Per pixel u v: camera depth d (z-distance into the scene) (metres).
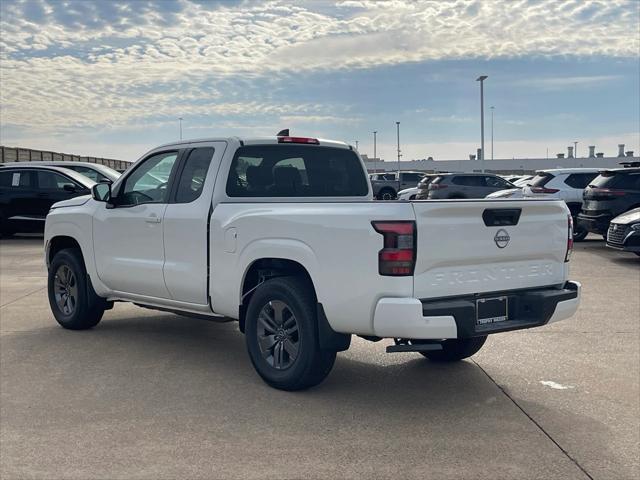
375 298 4.51
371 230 4.50
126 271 6.45
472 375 5.68
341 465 3.88
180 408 4.81
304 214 4.89
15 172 16.83
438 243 4.52
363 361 6.12
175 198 6.07
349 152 6.57
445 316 4.45
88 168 17.55
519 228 4.95
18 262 13.06
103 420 4.57
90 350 6.40
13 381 5.43
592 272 11.62
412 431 4.39
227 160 5.76
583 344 6.72
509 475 3.76
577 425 4.53
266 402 4.95
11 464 3.88
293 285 5.03
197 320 7.85
